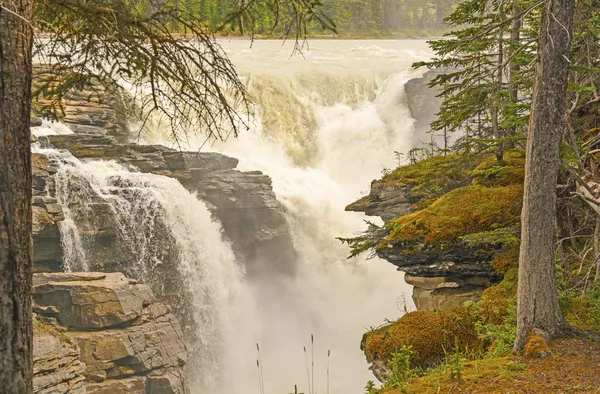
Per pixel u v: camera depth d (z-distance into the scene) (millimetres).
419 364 14234
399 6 77250
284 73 53719
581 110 16016
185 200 34281
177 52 7258
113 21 6812
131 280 25969
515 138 16031
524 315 11195
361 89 56094
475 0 16688
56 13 6961
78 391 18594
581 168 13438
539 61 10859
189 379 32188
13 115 5598
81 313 23812
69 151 34531
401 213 24625
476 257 16406
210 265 34781
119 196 31750
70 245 29562
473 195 17375
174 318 26516
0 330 5527
